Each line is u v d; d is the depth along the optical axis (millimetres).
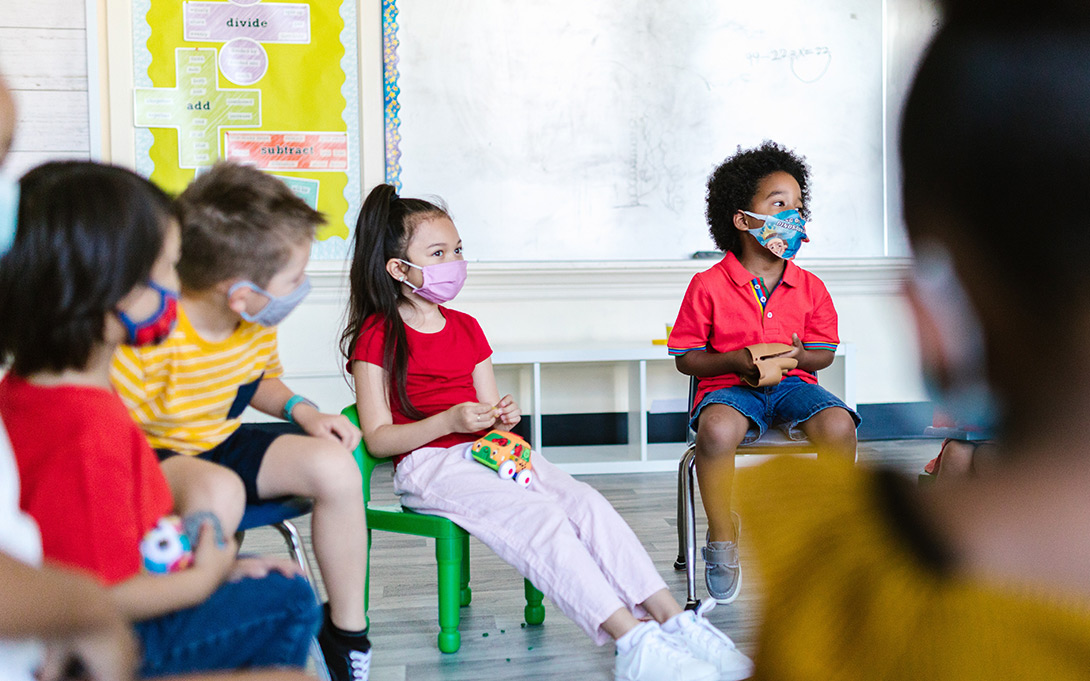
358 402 1651
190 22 3227
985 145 226
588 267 3359
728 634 1613
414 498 1623
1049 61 223
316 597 1002
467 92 3330
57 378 833
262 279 1210
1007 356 229
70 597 543
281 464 1225
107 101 3217
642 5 3379
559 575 1399
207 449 1280
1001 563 241
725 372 1886
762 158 2002
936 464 963
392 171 3312
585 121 3389
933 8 246
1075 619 231
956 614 248
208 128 3262
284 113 3291
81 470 787
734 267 1995
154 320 863
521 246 3398
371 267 1681
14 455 786
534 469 1643
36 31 3162
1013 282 225
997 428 240
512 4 3322
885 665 265
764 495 335
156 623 877
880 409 3557
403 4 3279
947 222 233
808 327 2035
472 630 1702
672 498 2768
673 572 2035
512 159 3369
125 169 872
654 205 3445
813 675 285
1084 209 216
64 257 798
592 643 1632
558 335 3443
